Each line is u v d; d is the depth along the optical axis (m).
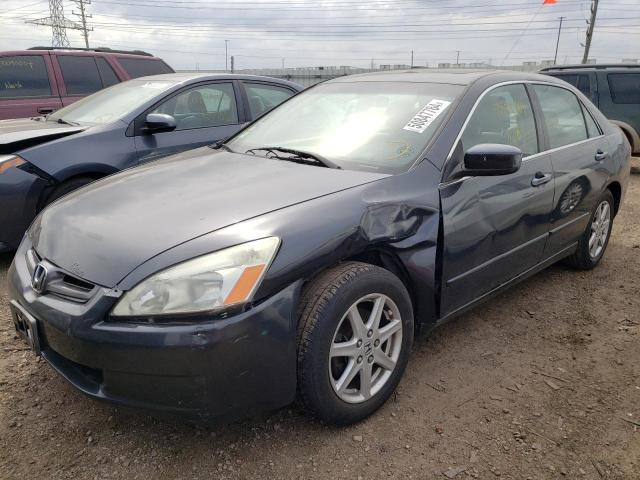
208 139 5.36
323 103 3.54
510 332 3.43
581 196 3.93
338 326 2.28
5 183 4.16
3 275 4.27
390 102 3.24
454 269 2.81
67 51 7.64
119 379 2.03
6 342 3.19
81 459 2.27
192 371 1.95
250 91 5.97
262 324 2.04
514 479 2.20
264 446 2.35
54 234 2.43
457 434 2.46
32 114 7.21
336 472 2.21
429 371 2.96
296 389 2.26
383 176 2.65
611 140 4.40
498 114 3.26
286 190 2.50
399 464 2.27
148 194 2.60
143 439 2.39
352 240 2.33
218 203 2.40
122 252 2.12
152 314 1.96
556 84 3.98
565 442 2.42
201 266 2.02
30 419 2.51
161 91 5.18
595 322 3.59
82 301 2.10
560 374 2.96
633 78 9.36
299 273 2.15
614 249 5.16
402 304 2.55
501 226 3.09
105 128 4.75
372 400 2.50
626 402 2.71
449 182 2.78
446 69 3.71
